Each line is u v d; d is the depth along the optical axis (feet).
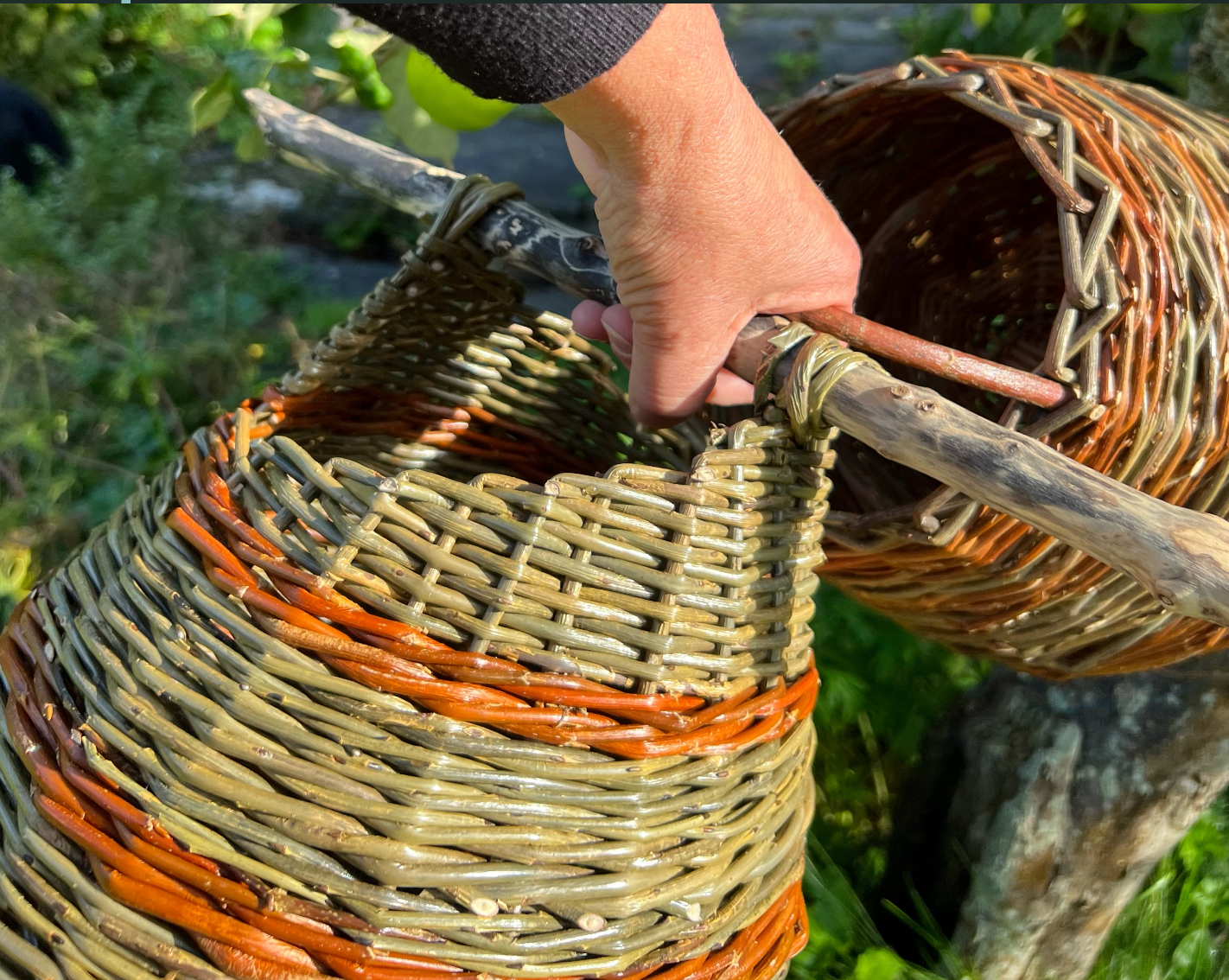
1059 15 5.98
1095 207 2.81
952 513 2.78
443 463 4.07
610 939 2.27
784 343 2.79
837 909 4.61
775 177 2.78
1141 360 2.73
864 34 15.56
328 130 4.42
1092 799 4.29
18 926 2.35
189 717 2.35
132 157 9.96
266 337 8.95
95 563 2.88
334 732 2.26
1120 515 2.15
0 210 8.78
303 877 2.20
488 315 3.91
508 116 14.44
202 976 2.17
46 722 2.54
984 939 4.54
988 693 4.75
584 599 2.36
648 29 2.33
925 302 4.99
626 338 3.36
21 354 7.68
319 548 2.43
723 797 2.43
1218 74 4.68
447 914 2.19
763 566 2.56
